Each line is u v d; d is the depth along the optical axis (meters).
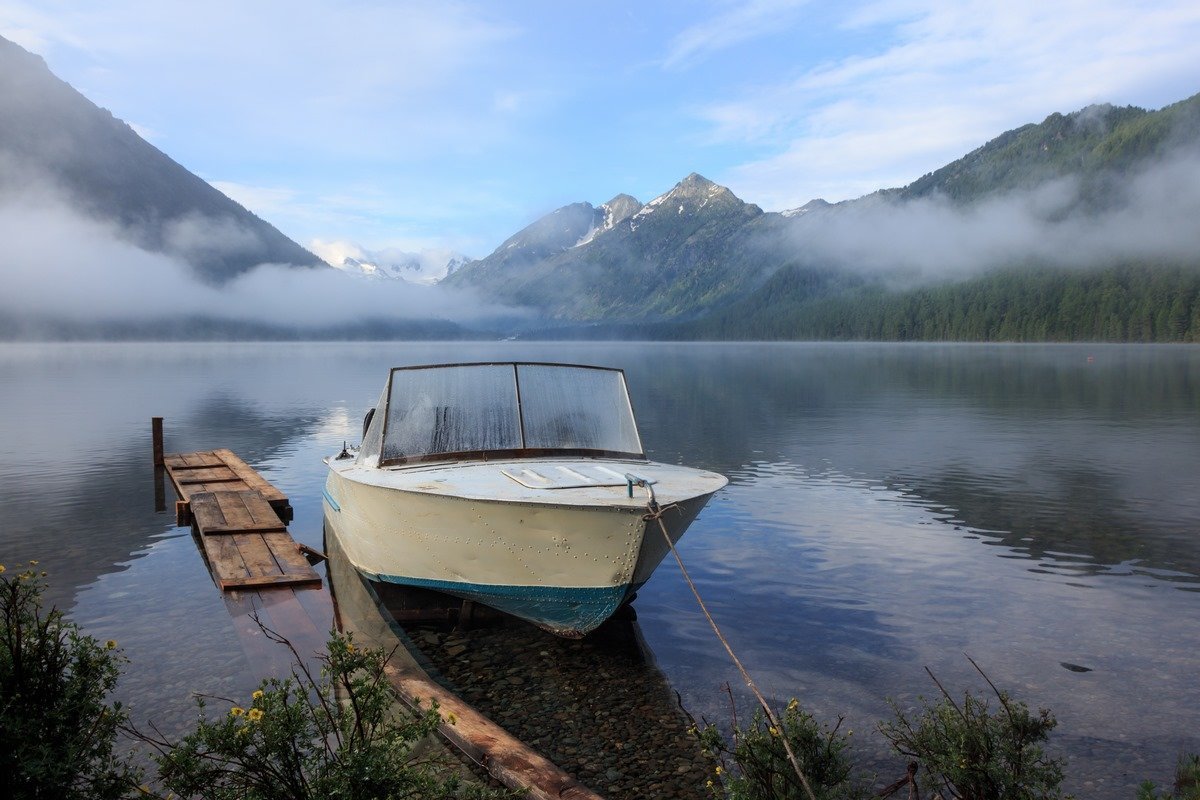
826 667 6.93
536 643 7.66
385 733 3.78
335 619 8.09
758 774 4.04
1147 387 47.03
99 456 19.83
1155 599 8.69
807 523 12.38
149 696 6.05
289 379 56.62
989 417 28.75
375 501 7.91
